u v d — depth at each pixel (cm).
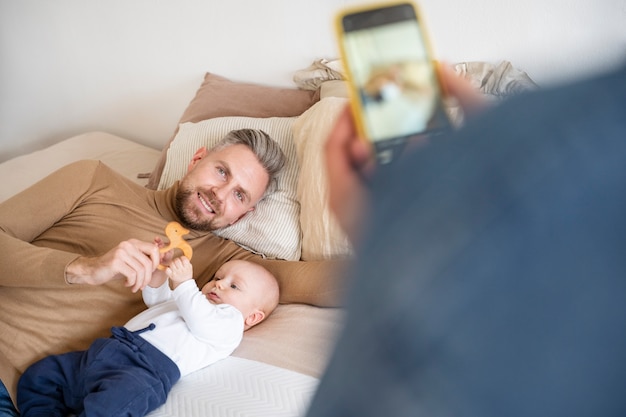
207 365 153
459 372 36
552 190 34
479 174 36
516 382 35
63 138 302
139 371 143
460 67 194
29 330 162
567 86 36
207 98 232
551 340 34
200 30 249
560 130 35
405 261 36
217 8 242
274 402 138
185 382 149
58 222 179
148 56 266
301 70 232
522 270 35
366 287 38
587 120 35
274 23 232
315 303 173
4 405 157
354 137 53
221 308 158
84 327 167
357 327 39
